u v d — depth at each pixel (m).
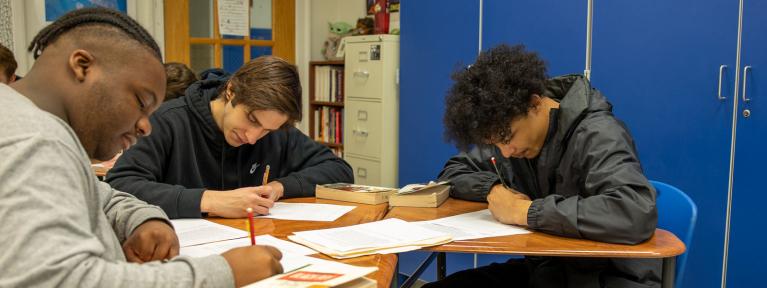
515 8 2.98
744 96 2.33
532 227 1.44
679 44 2.47
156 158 1.77
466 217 1.60
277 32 4.49
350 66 3.97
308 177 1.95
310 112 4.52
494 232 1.43
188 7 4.13
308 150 2.10
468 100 1.50
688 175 2.51
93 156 0.89
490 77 1.50
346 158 4.08
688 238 1.53
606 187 1.42
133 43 0.87
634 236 1.32
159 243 1.11
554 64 2.86
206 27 4.22
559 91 1.73
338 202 1.83
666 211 1.67
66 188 0.73
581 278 1.45
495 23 3.08
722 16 2.35
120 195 1.23
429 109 3.46
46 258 0.67
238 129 1.70
